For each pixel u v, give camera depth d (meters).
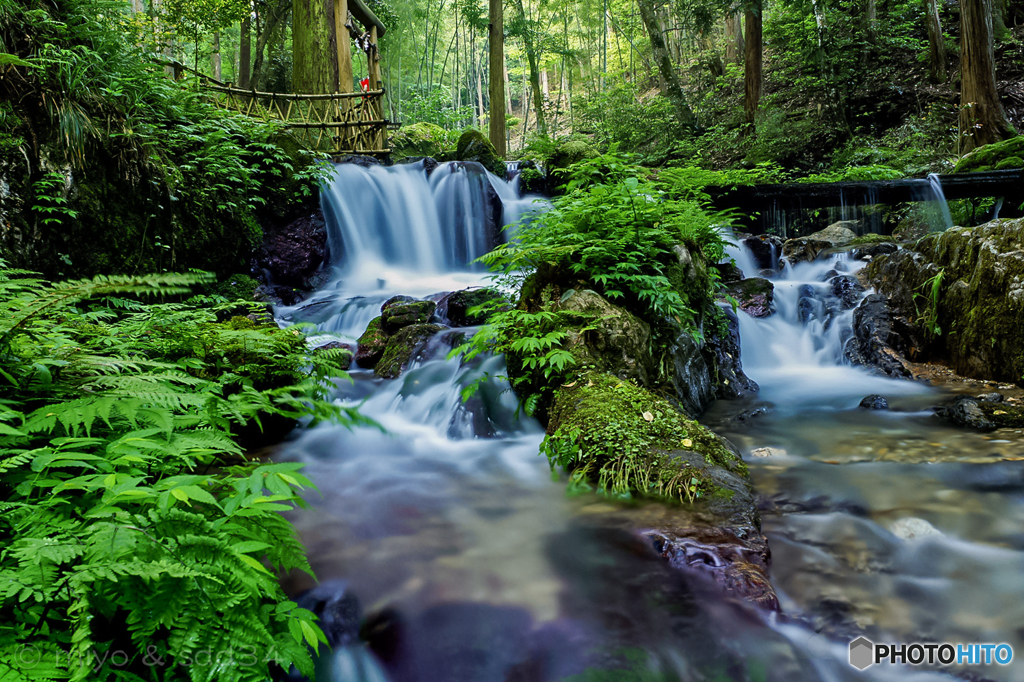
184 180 7.36
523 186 12.97
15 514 1.71
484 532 2.91
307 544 2.74
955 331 6.18
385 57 31.69
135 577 1.52
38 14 5.82
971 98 14.16
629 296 5.15
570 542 2.80
